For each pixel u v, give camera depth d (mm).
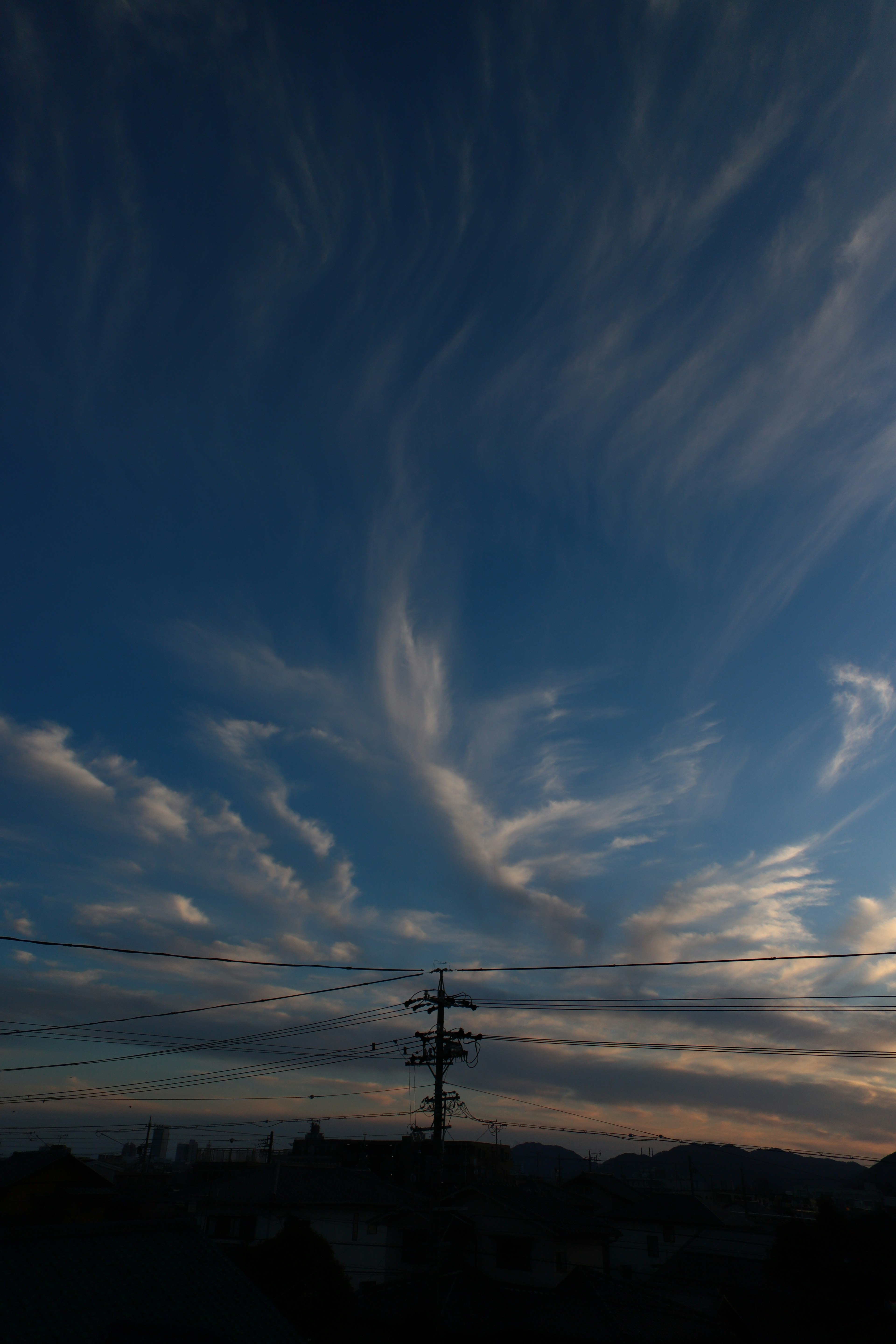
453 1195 38594
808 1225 32938
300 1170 43812
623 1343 30016
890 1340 23906
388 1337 29031
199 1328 14672
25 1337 12805
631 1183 78812
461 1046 27984
